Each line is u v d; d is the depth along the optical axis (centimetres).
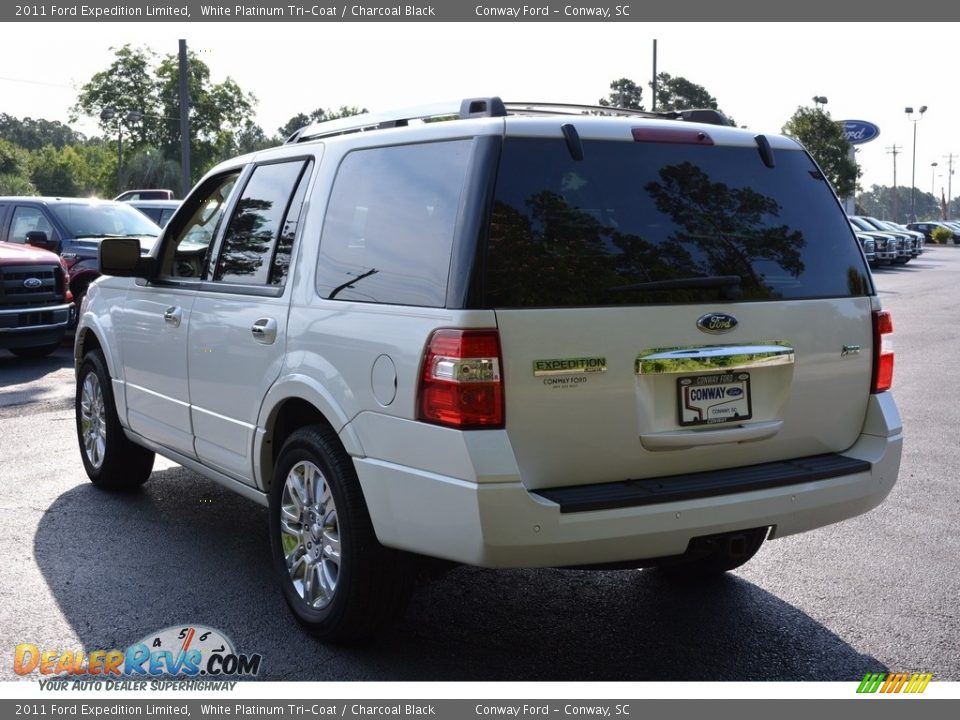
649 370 350
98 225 1347
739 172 386
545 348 334
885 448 400
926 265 3772
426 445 338
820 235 399
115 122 7319
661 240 359
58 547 516
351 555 375
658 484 353
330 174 419
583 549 335
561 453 339
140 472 619
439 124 368
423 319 342
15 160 8912
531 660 391
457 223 341
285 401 419
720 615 438
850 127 6350
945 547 526
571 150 353
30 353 1220
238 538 535
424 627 423
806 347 386
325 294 396
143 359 548
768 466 381
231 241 480
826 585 473
